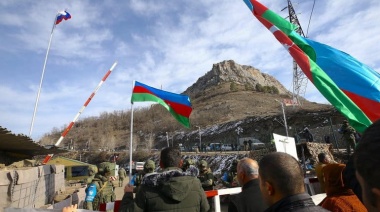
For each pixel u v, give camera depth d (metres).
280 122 67.25
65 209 3.04
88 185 7.11
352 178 1.60
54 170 14.88
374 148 1.07
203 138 87.06
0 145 12.01
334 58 4.62
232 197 3.27
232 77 176.12
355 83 4.27
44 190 12.80
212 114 112.69
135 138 113.88
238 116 103.25
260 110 107.38
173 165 3.41
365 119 3.97
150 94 8.98
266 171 2.05
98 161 86.38
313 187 6.34
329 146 16.81
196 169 3.53
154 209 3.06
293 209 1.88
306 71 4.24
